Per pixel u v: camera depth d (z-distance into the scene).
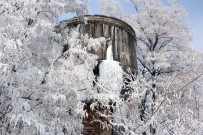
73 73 7.64
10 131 6.50
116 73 8.48
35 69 6.72
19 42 5.91
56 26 9.62
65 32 9.60
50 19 8.75
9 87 6.30
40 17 8.05
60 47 8.56
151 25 18.33
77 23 11.84
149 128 7.03
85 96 7.96
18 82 6.55
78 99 7.54
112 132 9.23
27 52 6.86
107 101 7.78
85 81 7.84
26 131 6.42
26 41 6.75
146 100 8.08
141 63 18.30
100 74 10.73
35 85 6.96
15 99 6.18
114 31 12.10
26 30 6.77
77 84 7.81
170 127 6.93
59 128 7.30
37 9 7.45
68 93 7.52
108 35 11.84
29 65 6.62
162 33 18.34
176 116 7.44
